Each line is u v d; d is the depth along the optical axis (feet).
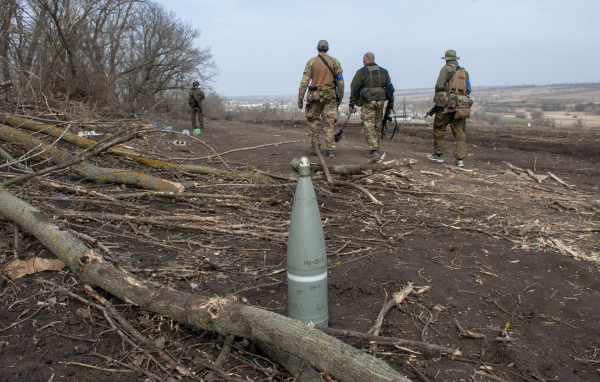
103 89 36.94
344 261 12.38
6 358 7.42
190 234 13.50
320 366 6.81
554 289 11.01
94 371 7.39
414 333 9.04
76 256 9.58
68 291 9.38
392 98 26.40
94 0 42.39
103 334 8.37
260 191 18.20
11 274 9.87
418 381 7.59
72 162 15.15
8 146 17.76
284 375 7.65
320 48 24.59
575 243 14.01
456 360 8.23
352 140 39.32
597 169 26.08
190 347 8.21
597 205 18.21
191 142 31.14
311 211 8.32
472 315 9.80
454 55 25.18
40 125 18.98
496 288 11.06
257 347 8.38
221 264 11.54
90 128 25.29
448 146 35.86
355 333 7.89
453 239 14.25
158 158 19.31
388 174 21.84
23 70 28.58
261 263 11.94
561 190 20.79
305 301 8.41
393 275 11.57
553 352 8.44
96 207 14.51
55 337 8.08
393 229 14.99
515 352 8.37
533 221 16.17
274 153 27.78
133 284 8.95
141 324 8.78
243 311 7.80
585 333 9.05
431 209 17.34
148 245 12.38
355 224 15.40
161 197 16.26
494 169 26.23
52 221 10.64
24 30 34.42
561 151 31.53
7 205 11.07
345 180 20.40
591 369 7.95
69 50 36.91
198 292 10.03
